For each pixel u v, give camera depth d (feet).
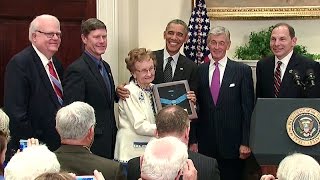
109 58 16.35
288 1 16.31
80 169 8.21
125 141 12.41
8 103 11.78
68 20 16.85
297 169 6.64
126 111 12.52
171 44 13.93
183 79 13.88
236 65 13.82
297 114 8.36
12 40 16.89
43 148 6.86
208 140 13.87
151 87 12.85
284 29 13.51
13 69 11.84
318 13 16.19
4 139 7.92
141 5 16.67
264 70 13.98
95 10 16.69
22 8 16.87
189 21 16.11
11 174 6.42
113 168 8.32
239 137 13.73
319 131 8.27
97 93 12.44
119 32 16.71
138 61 12.59
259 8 16.40
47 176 5.48
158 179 6.14
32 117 12.02
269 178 7.72
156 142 6.42
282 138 8.37
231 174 14.03
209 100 13.79
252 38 16.16
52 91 12.15
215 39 13.65
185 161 6.28
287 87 13.48
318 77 13.17
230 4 16.52
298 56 13.65
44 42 12.09
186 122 8.48
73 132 8.35
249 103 13.61
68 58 16.88
